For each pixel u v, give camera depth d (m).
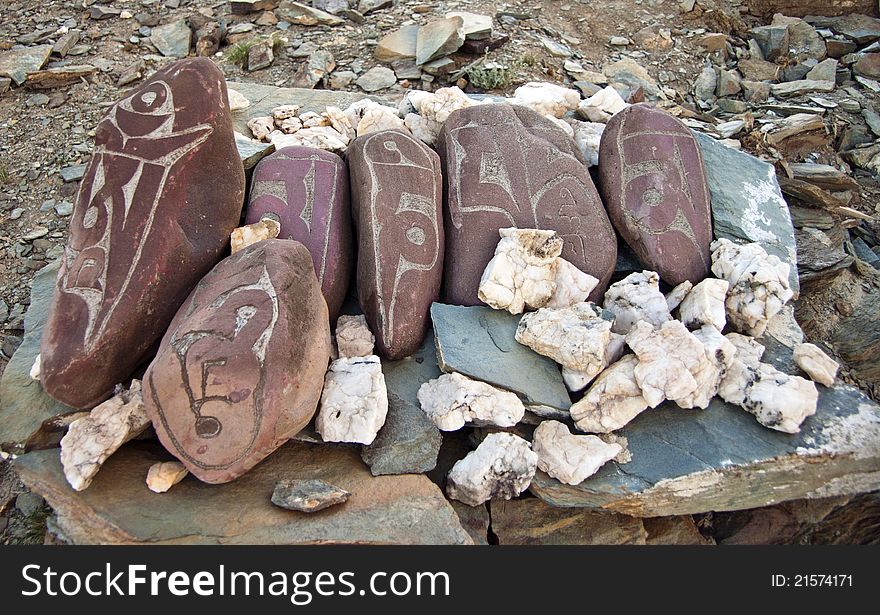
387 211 3.21
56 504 2.52
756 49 6.18
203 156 3.05
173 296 2.92
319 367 2.67
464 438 3.00
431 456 2.75
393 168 3.30
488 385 2.89
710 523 3.02
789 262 3.65
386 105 4.65
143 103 3.10
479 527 2.74
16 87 4.95
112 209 2.91
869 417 2.89
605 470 2.78
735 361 2.97
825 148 5.16
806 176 4.75
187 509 2.50
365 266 3.16
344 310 3.36
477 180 3.45
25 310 3.71
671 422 2.90
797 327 3.38
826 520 2.91
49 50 5.20
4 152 4.52
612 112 4.41
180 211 2.96
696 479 2.73
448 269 3.34
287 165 3.43
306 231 3.26
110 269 2.81
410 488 2.65
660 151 3.60
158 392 2.54
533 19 6.04
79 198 2.99
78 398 2.74
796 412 2.79
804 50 6.20
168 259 2.88
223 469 2.51
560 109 4.25
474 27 5.50
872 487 2.80
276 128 4.25
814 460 2.78
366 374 2.79
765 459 2.76
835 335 3.90
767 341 3.27
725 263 3.35
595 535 2.81
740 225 3.68
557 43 5.84
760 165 4.02
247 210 3.34
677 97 5.64
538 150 3.56
